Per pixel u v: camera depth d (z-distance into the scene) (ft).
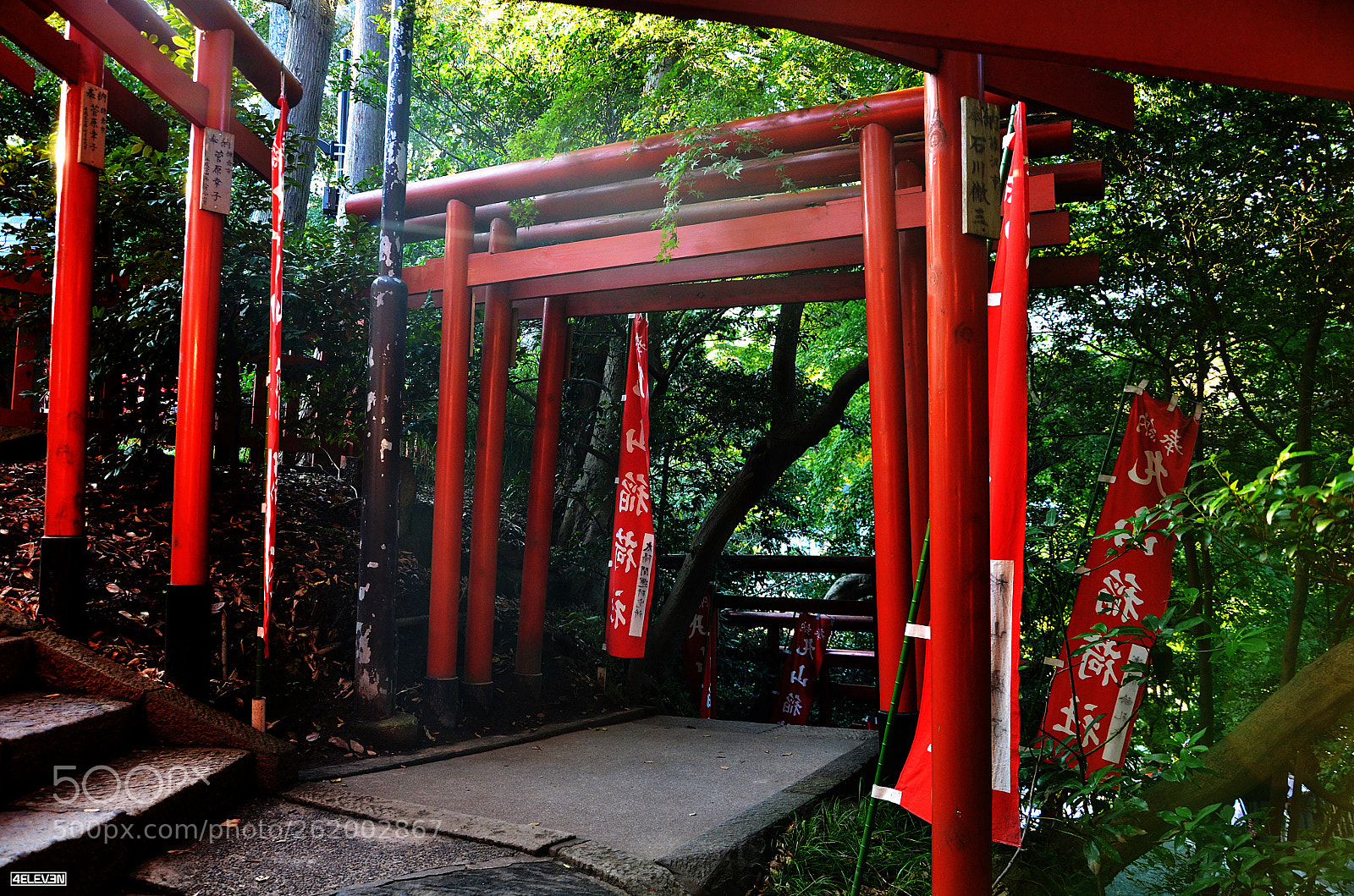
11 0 10.78
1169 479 12.48
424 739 14.44
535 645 17.29
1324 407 15.31
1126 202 16.60
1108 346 18.19
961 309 8.09
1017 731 8.42
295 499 18.93
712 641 24.77
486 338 16.62
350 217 17.89
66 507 11.63
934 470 8.17
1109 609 11.47
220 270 12.47
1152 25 6.49
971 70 8.27
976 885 7.87
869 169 12.75
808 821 11.22
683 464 26.08
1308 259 14.89
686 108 15.06
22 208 15.71
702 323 23.88
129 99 13.83
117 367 16.51
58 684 10.74
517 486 24.56
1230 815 10.63
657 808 11.25
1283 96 14.64
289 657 14.11
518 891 8.34
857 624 24.61
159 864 8.54
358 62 24.56
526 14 21.99
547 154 18.94
